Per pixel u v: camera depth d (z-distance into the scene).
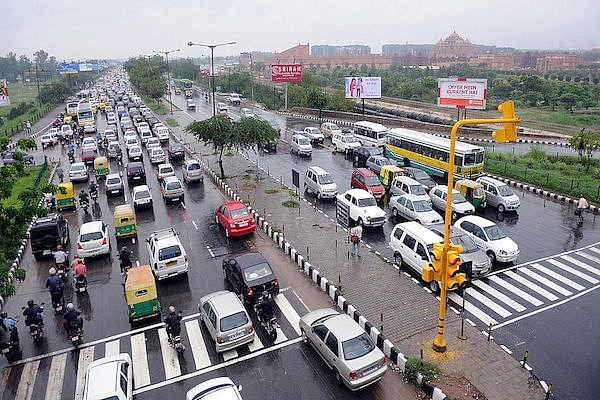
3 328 14.55
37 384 13.41
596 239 22.86
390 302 16.97
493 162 37.00
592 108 88.31
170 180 29.42
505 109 11.95
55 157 44.84
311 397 12.43
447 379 12.73
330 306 16.94
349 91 65.19
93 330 15.98
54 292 16.95
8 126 68.31
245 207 23.92
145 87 89.88
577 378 12.91
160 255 18.53
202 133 33.12
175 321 14.29
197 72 161.12
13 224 13.80
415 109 80.19
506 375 12.95
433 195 27.88
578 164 37.16
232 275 17.88
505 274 19.38
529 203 28.91
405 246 19.55
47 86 104.12
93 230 21.53
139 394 12.78
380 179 32.38
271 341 14.98
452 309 16.50
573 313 16.28
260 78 145.50
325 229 24.27
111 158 42.69
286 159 41.00
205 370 13.68
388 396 12.40
